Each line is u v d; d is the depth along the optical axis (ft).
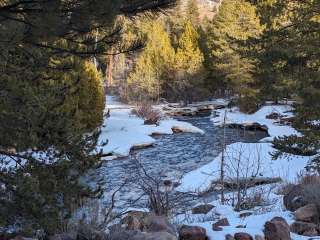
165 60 199.31
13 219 20.12
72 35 17.26
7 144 21.43
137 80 196.24
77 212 21.17
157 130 117.91
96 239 15.40
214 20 205.87
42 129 22.85
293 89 38.70
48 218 19.83
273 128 116.57
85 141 24.95
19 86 21.50
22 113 21.33
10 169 21.89
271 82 41.09
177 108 175.22
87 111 90.63
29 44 17.44
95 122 94.27
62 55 20.74
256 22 165.78
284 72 39.99
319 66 39.19
